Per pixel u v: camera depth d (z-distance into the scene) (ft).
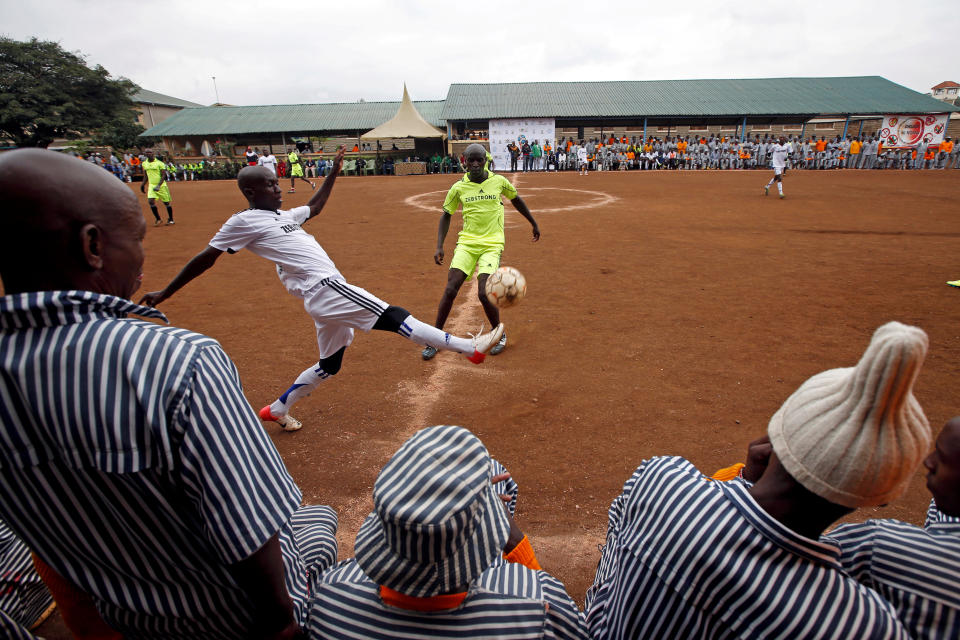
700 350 18.11
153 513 3.89
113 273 3.94
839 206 52.13
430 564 4.11
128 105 159.02
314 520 7.50
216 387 3.84
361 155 123.85
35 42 139.64
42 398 3.49
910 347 2.96
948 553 4.54
